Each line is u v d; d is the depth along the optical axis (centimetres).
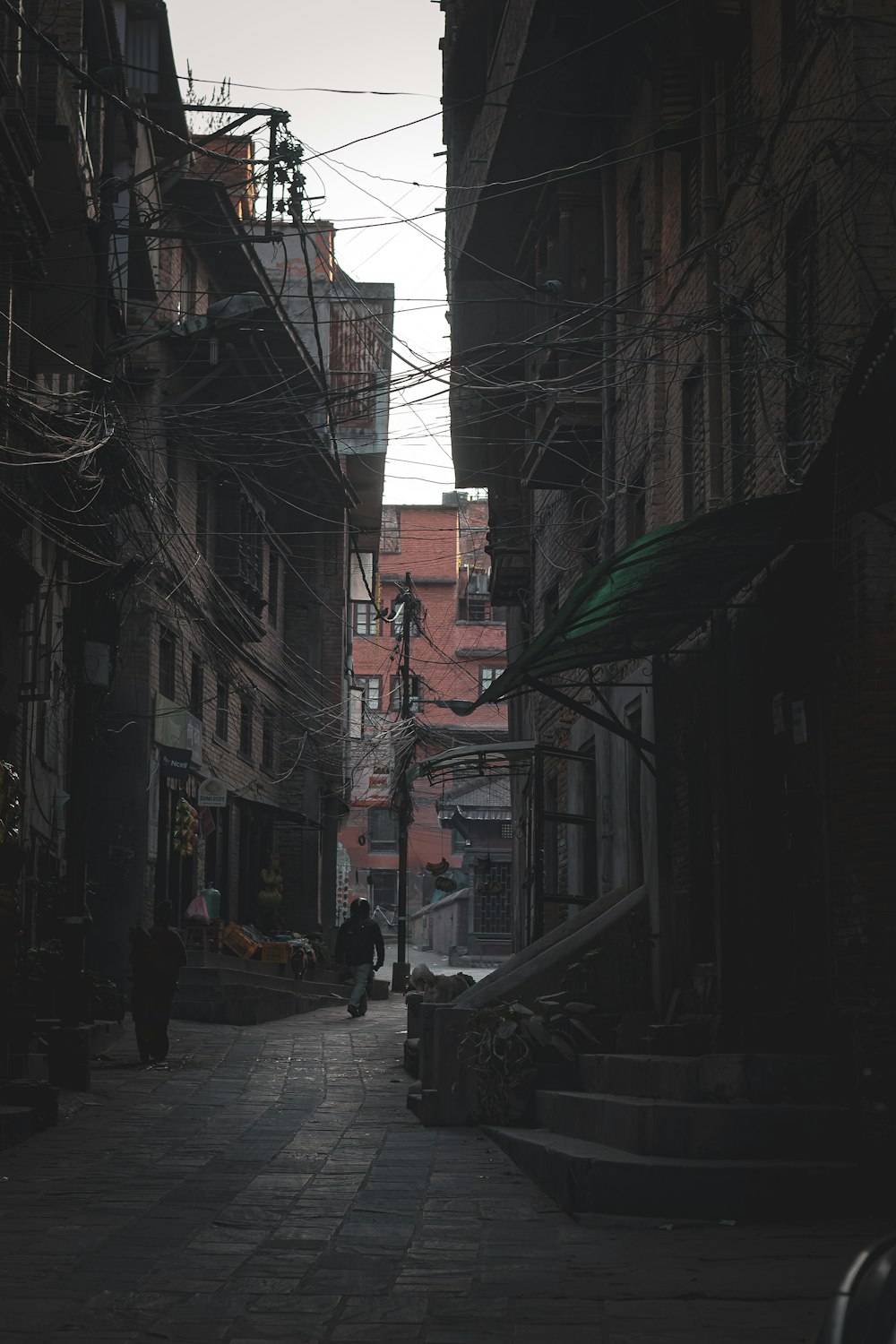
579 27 1653
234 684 3170
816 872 944
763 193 1109
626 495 1628
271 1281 614
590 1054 1133
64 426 1589
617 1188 756
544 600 2386
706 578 1034
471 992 1284
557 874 2147
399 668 4088
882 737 838
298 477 3462
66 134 1692
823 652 912
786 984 1008
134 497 1752
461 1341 518
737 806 1121
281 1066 1614
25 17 1580
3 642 1556
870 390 716
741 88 1244
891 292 898
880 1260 248
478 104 2353
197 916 2455
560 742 2111
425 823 7181
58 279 1822
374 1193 846
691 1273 623
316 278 3681
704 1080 845
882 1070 805
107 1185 869
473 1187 871
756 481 1157
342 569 3909
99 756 2383
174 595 2602
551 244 1855
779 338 1081
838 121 934
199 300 2938
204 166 2645
